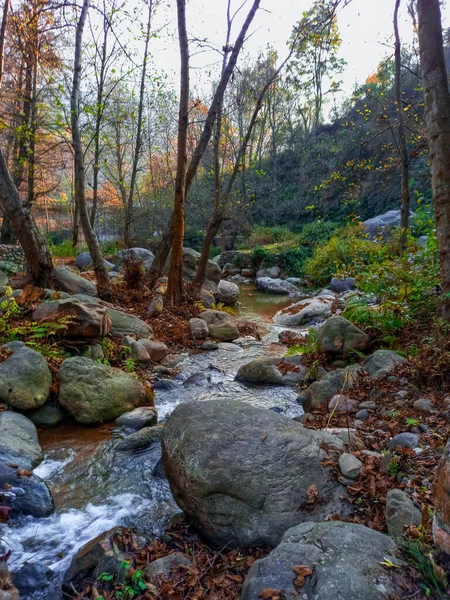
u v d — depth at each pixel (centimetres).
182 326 944
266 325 1113
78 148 932
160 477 402
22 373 522
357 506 289
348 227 1892
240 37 1002
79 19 908
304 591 201
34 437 457
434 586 201
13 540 316
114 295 1032
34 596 266
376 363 555
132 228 2352
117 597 247
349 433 385
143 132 1959
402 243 920
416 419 414
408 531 241
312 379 646
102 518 343
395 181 2062
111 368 586
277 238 2462
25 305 776
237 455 306
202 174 2514
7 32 1163
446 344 504
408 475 309
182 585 252
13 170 1614
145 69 1502
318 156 2733
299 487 296
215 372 727
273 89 2116
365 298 802
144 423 511
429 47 572
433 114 572
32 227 908
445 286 576
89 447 463
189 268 1325
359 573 206
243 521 286
